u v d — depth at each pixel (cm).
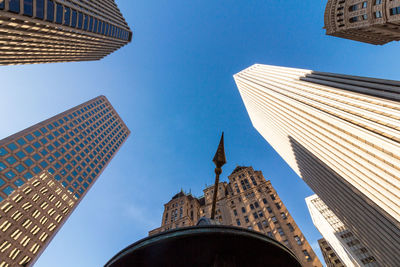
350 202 5634
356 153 4112
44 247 6222
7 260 5241
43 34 5638
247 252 585
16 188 5897
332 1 6300
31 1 4422
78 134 9431
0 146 5975
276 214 5891
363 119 3738
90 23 6681
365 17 5472
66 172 7844
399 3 4578
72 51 7988
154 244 523
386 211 3994
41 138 7494
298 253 4494
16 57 6550
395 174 3328
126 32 9812
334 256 13300
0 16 4250
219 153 783
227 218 6712
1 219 5350
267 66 10444
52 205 6850
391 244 4541
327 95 4981
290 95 6191
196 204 8744
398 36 6253
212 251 562
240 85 11525
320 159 5838
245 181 8138
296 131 6519
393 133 3203
